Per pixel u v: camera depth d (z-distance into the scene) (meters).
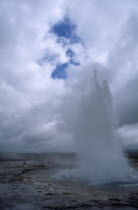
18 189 14.65
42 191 13.95
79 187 15.73
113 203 10.71
